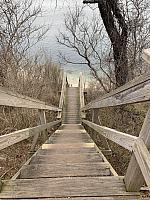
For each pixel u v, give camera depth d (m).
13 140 3.05
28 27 9.87
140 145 2.20
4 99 2.72
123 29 10.71
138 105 9.99
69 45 12.61
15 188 2.75
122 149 7.11
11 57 9.14
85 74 19.33
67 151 5.37
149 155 2.05
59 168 3.72
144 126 2.23
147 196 2.81
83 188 2.76
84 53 12.06
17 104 3.41
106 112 10.10
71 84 23.31
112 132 3.33
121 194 2.64
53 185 2.81
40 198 2.61
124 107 9.66
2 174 4.82
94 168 3.71
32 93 9.78
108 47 11.80
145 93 2.09
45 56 14.24
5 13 9.35
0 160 5.50
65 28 12.81
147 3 10.23
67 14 12.55
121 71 10.77
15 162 5.52
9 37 9.35
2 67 8.61
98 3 11.13
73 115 15.47
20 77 9.25
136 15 10.57
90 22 12.24
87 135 8.60
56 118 12.99
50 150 5.50
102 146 7.61
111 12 10.88
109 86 11.89
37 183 2.84
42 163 4.19
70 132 9.65
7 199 2.59
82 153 5.02
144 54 2.03
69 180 2.89
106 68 11.98
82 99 15.94
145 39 10.23
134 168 2.46
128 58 10.80
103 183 2.82
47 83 14.99
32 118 7.91
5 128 6.93
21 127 7.57
